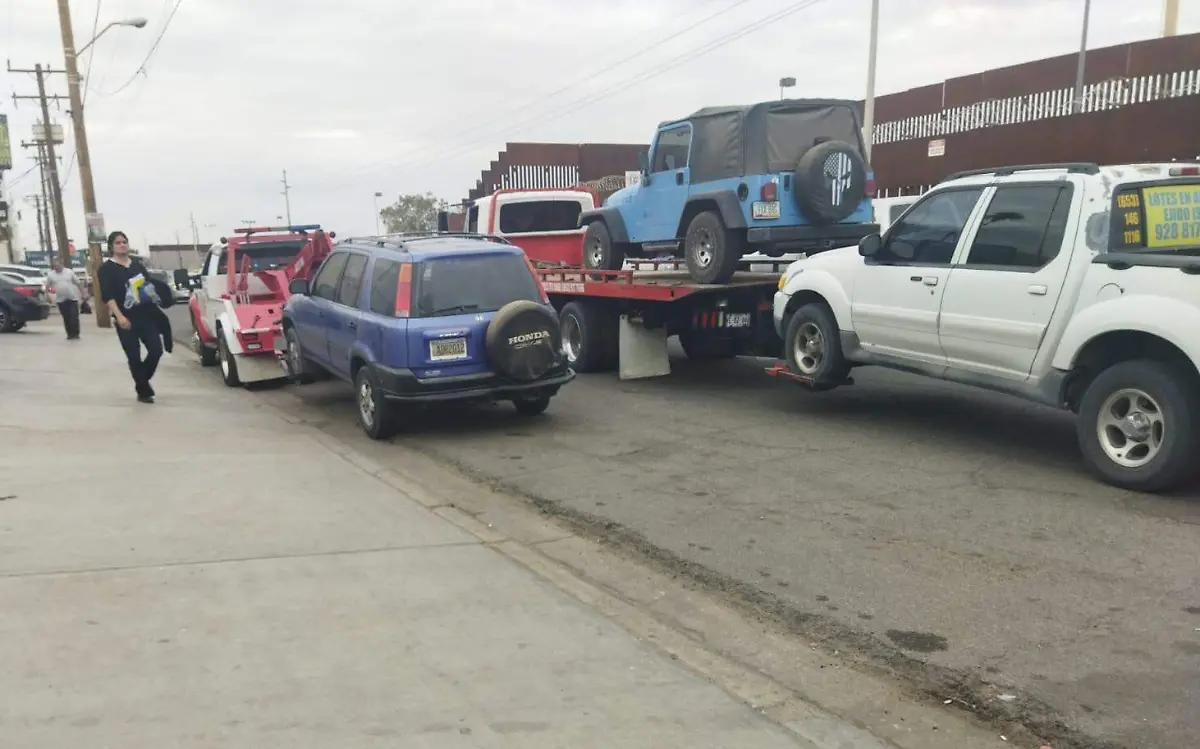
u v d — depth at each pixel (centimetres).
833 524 567
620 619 429
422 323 812
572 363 1198
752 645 409
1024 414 864
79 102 2417
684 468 712
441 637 398
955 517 571
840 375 855
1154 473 588
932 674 377
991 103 1967
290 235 1337
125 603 425
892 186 2178
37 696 336
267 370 1174
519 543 548
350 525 556
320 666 366
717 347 1084
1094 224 614
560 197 1497
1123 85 1717
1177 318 555
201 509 581
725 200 978
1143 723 335
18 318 2181
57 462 698
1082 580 467
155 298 997
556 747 310
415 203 6228
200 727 316
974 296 691
